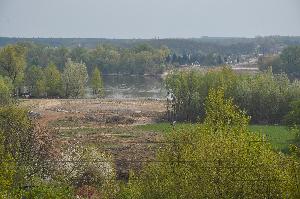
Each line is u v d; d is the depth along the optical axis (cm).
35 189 4959
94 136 13012
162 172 5088
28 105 17112
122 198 5775
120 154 10681
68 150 8525
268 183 4597
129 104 18738
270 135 13225
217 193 4622
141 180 5253
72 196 5822
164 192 4956
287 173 4547
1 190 4522
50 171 7300
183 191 4762
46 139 8669
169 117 16512
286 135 13262
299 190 4375
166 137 6938
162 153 5522
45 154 7912
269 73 17275
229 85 16350
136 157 10300
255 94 16262
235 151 4756
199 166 4759
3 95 16150
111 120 15600
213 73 16825
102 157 8312
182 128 6469
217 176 4647
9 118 8356
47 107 17388
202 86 16525
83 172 7850
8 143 7100
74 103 18625
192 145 5500
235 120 6562
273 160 4784
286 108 16212
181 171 4872
